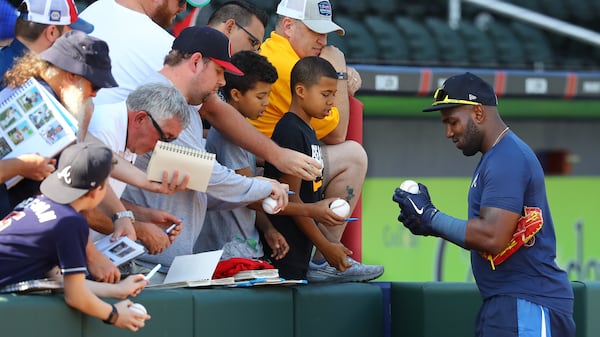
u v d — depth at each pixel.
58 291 10.45
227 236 13.41
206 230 13.57
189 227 12.50
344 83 14.60
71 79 10.73
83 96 10.74
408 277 22.27
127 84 12.70
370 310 13.81
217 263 12.02
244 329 12.12
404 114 24.11
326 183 14.34
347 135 15.55
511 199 11.72
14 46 11.77
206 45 12.18
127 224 11.10
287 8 14.56
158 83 11.44
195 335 11.55
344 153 14.37
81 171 9.84
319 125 14.14
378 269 14.74
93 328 10.43
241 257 13.09
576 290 14.46
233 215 13.38
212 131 13.66
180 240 12.45
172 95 11.31
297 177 13.28
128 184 11.80
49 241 9.88
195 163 11.44
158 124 11.23
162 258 12.41
